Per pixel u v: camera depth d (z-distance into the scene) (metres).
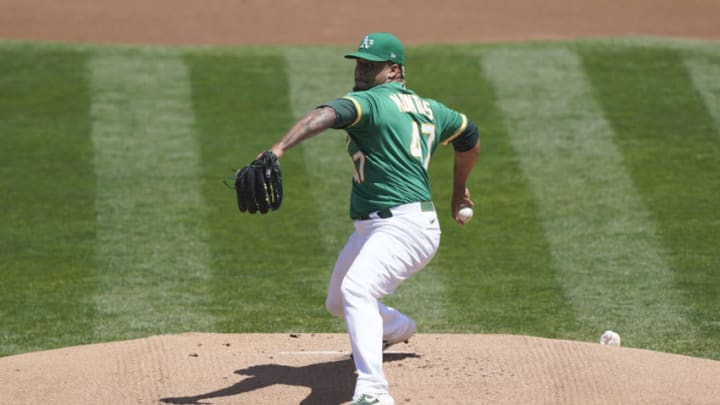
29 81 54.62
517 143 48.12
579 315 32.38
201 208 42.25
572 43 60.34
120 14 67.12
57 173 45.03
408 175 18.64
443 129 19.75
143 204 42.41
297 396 19.73
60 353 23.64
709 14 68.88
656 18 68.00
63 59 57.56
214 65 57.47
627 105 52.09
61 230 39.94
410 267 18.72
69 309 32.91
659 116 50.88
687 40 61.44
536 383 20.42
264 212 17.44
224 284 35.47
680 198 42.72
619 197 42.91
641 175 44.94
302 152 47.81
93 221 40.78
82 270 36.44
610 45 59.91
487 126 49.81
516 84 54.47
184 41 62.19
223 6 69.62
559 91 53.66
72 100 52.47
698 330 30.83
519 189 43.94
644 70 56.31
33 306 33.09
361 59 19.14
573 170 45.53
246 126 49.91
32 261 37.16
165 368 21.75
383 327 21.58
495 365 21.61
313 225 40.94
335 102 17.84
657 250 37.97
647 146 47.81
